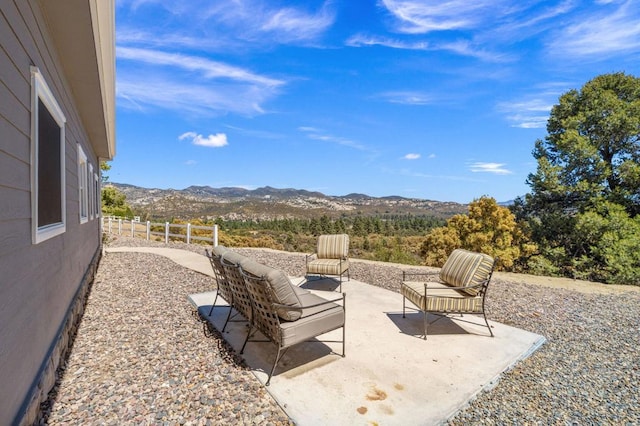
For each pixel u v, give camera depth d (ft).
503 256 35.60
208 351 9.86
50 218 9.30
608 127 33.86
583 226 33.32
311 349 10.09
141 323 12.14
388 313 13.55
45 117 8.85
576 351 10.48
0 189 5.08
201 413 6.88
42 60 8.49
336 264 17.17
